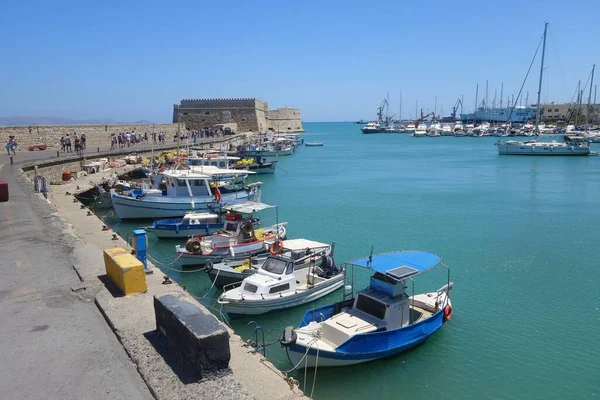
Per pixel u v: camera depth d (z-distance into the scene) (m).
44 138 52.16
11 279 11.55
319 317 15.00
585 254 25.48
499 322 17.03
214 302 18.69
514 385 13.25
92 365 7.54
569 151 84.06
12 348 8.08
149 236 28.75
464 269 23.00
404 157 92.38
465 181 57.44
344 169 71.88
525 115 170.25
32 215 19.31
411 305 16.39
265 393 8.95
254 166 61.94
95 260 13.12
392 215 36.72
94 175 42.59
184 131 86.00
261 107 126.88
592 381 13.43
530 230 31.27
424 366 14.12
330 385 13.25
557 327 16.64
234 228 23.95
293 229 31.94
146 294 10.65
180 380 6.92
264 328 16.48
